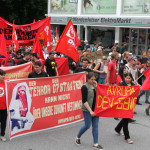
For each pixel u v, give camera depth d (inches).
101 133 277.4
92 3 973.2
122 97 244.7
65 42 345.7
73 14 1016.9
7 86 231.3
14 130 241.1
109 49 989.2
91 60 402.0
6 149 229.0
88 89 230.2
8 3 1179.3
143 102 409.4
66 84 278.7
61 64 420.8
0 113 243.1
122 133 276.1
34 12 1321.4
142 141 259.0
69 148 235.9
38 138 256.1
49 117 266.8
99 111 237.8
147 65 404.5
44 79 259.6
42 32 485.1
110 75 372.2
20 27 463.5
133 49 942.4
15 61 426.9
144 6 868.0
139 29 919.7
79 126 291.7
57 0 1043.3
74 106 288.2
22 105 244.4
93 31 1014.4
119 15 911.0
